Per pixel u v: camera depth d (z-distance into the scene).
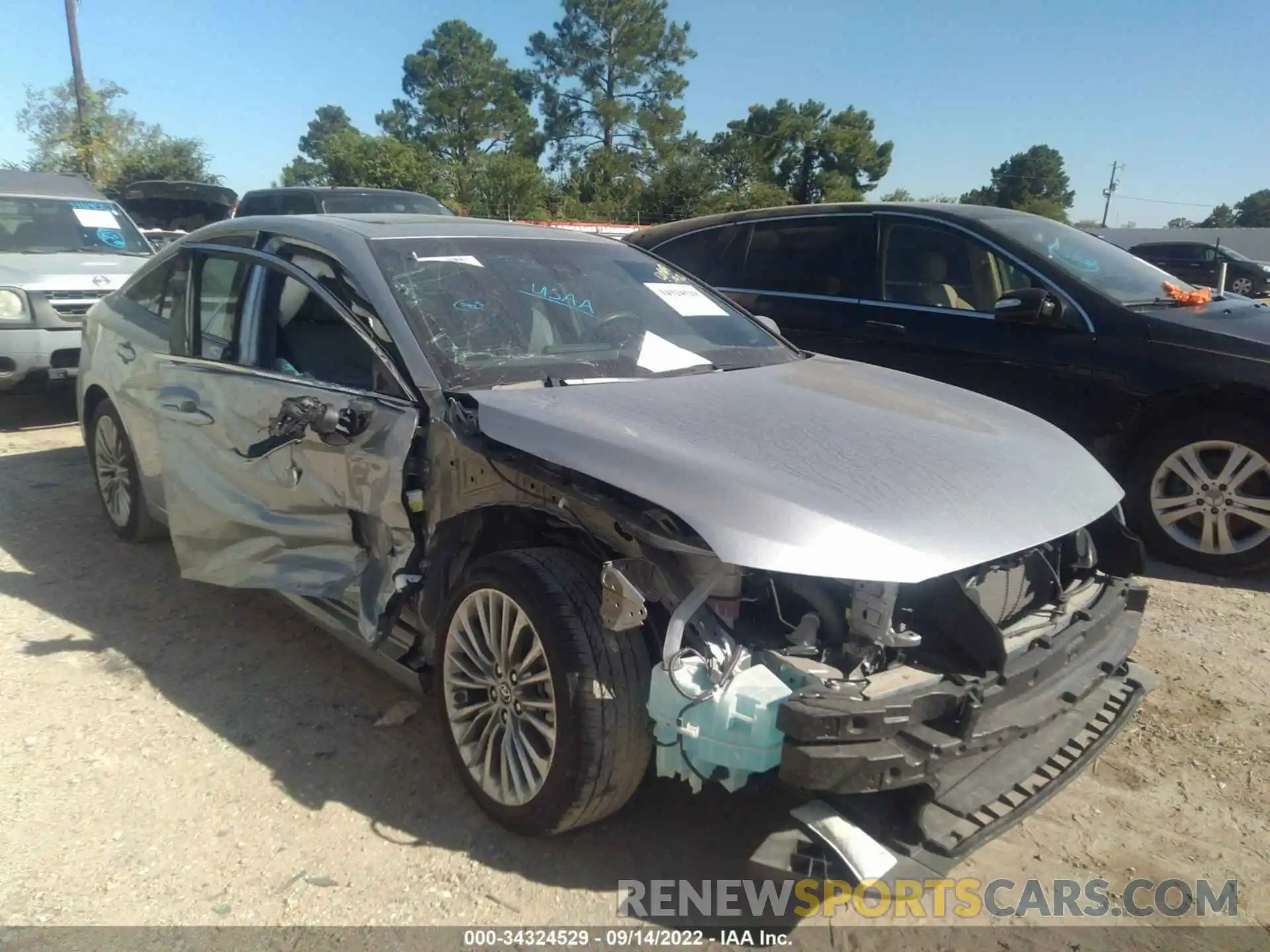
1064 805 3.19
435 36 69.12
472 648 2.93
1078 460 3.12
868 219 6.30
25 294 7.47
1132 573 3.17
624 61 67.50
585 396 3.02
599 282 3.91
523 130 70.56
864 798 2.40
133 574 4.81
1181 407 5.15
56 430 7.89
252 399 3.56
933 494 2.56
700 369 3.59
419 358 3.12
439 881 2.71
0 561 4.93
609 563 2.47
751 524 2.33
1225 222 96.75
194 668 3.90
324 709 3.61
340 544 3.33
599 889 2.69
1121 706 3.00
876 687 2.34
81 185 9.62
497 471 2.84
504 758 2.82
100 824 2.92
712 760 2.35
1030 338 5.52
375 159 43.22
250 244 3.97
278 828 2.92
